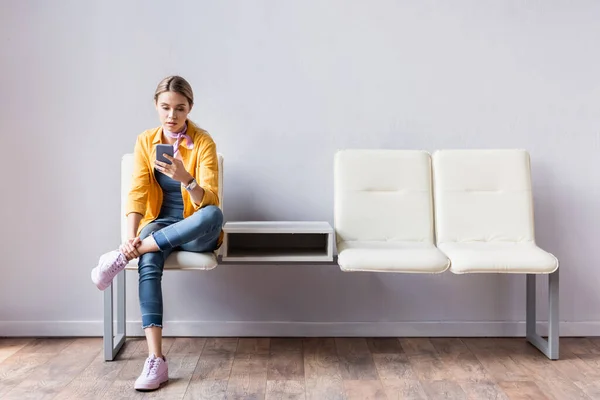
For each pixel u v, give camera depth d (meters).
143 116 2.85
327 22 2.86
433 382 2.29
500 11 2.87
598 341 2.84
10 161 2.84
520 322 2.91
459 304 2.92
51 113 2.83
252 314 2.91
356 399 2.12
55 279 2.88
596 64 2.89
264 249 2.76
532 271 2.40
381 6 2.86
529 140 2.90
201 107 2.87
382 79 2.88
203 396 2.14
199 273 2.90
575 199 2.90
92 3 2.81
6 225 2.86
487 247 2.59
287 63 2.86
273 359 2.56
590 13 2.88
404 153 2.73
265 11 2.84
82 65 2.83
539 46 2.88
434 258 2.39
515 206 2.69
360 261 2.36
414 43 2.87
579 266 2.92
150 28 2.83
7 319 2.89
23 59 2.81
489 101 2.88
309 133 2.89
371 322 2.91
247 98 2.87
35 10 2.80
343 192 2.68
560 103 2.89
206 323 2.89
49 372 2.39
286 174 2.90
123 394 2.16
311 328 2.91
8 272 2.88
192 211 2.46
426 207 2.68
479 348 2.73
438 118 2.89
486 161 2.73
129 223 2.42
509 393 2.18
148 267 2.28
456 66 2.88
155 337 2.24
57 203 2.86
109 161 2.86
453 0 2.86
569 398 2.14
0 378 2.32
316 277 2.91
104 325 2.51
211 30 2.84
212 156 2.47
